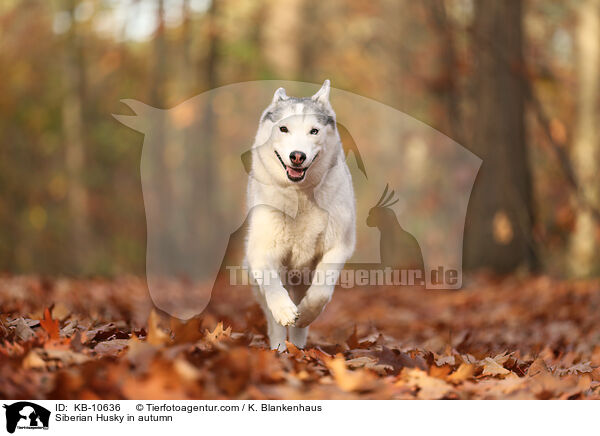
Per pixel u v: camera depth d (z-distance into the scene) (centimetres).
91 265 2733
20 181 2942
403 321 930
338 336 696
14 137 2956
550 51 2573
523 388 442
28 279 1280
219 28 2691
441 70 1938
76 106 2780
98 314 715
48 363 409
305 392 400
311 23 3091
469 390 433
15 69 2881
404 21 2214
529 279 1340
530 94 1504
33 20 2861
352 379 415
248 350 447
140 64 2975
